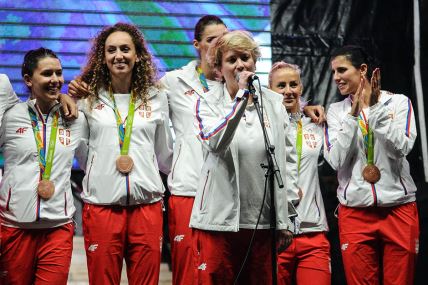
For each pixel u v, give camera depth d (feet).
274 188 30.14
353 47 39.14
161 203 36.06
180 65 52.24
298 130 39.04
